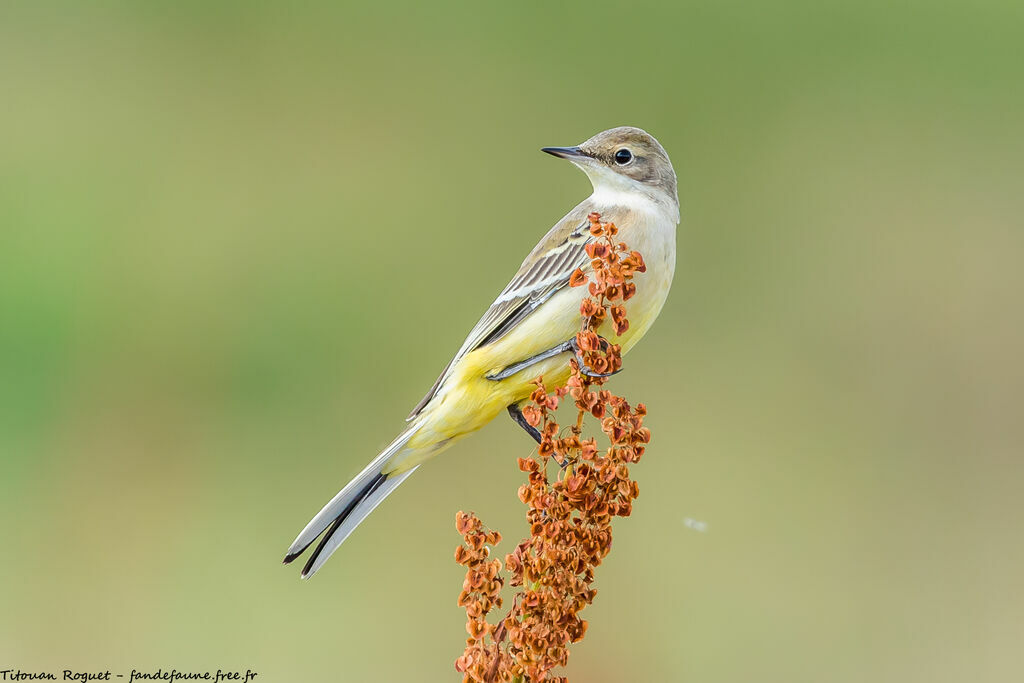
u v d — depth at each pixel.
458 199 17.52
